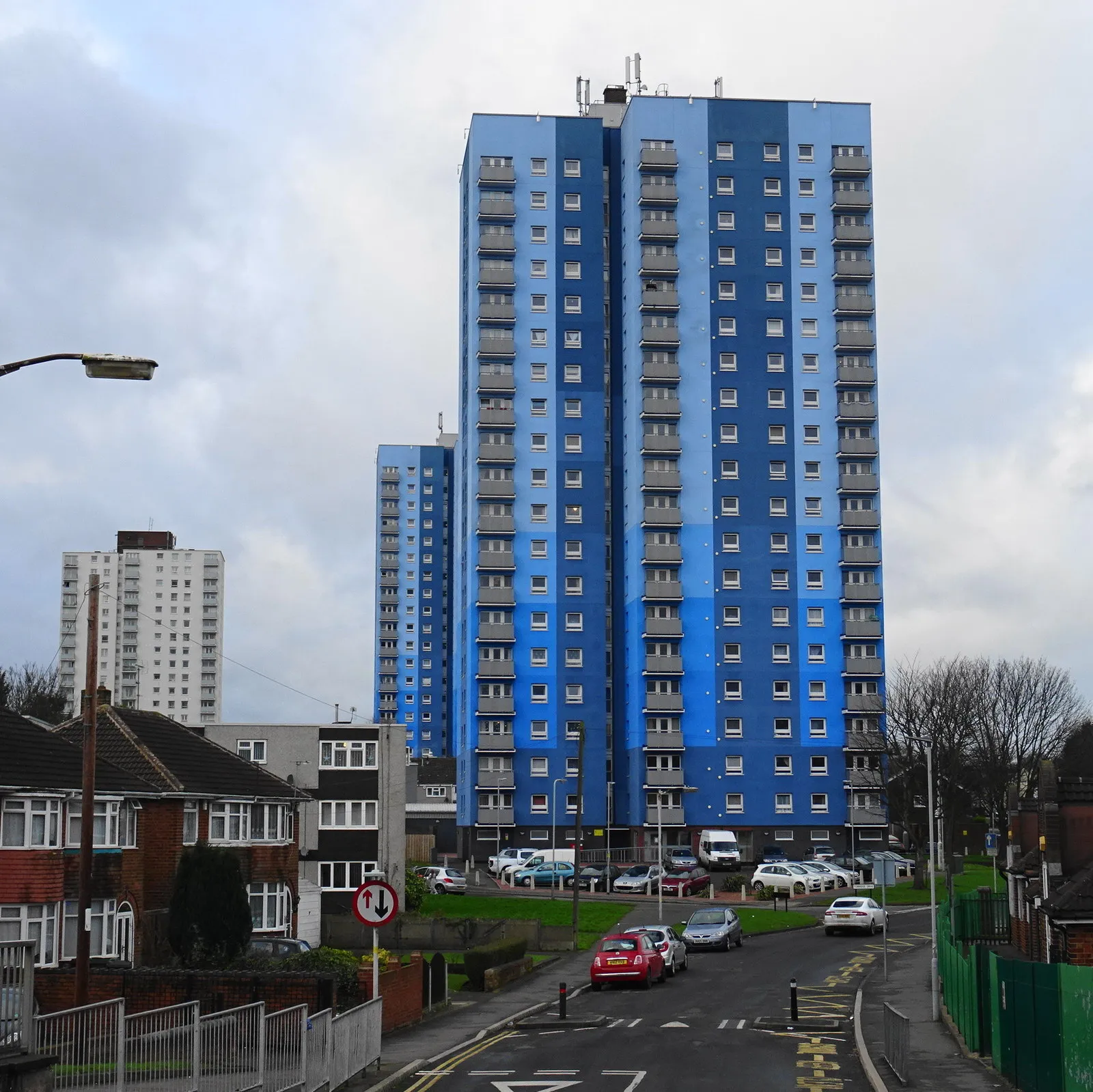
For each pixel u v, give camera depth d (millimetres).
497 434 113000
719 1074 27062
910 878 92000
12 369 19641
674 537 109250
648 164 112312
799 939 60938
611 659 114500
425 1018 36906
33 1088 16188
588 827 108750
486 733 109375
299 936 55562
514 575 111375
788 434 110875
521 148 115875
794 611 108875
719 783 106438
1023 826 45438
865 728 106125
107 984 31078
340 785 67000
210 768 50000
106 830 41125
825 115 115250
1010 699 96812
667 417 110062
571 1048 31219
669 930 49281
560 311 114375
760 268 112750
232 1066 20688
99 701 49875
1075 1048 20172
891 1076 26188
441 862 113000
